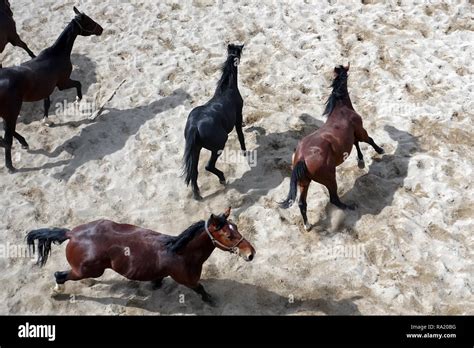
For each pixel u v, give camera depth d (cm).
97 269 568
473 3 1072
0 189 747
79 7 1083
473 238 668
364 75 918
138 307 603
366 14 1054
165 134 834
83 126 852
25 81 766
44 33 1025
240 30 1016
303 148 664
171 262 555
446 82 902
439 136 809
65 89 881
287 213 711
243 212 712
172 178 761
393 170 762
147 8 1080
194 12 1067
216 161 791
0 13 882
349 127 700
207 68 945
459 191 723
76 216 712
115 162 789
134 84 920
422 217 695
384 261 645
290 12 1059
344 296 609
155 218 708
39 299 612
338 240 673
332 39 992
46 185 754
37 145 823
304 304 601
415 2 1077
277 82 916
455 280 619
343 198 726
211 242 552
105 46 996
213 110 706
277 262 649
